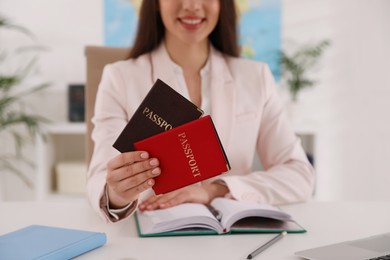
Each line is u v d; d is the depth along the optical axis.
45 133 2.45
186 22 1.25
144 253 0.74
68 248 0.70
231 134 1.30
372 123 2.84
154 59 1.34
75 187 2.47
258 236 0.83
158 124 0.79
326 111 2.83
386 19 2.79
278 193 1.12
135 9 2.75
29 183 2.60
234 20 1.40
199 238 0.82
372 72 2.81
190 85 1.36
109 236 0.84
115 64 1.36
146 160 0.77
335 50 2.80
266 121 1.38
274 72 2.79
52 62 2.74
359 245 0.73
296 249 0.76
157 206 1.01
